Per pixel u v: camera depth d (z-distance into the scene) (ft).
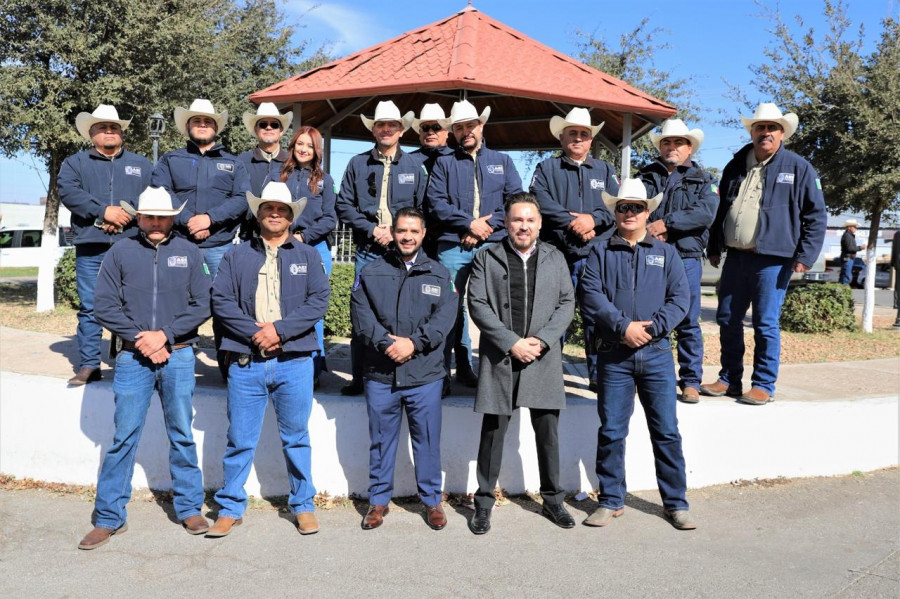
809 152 31.91
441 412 13.85
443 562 11.68
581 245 15.93
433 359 13.10
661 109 27.50
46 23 32.55
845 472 16.49
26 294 44.68
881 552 12.12
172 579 11.00
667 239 15.70
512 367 12.92
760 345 15.96
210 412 14.97
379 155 16.21
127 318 12.25
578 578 11.09
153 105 36.86
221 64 47.75
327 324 25.29
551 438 13.34
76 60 33.22
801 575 11.20
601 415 13.50
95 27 34.88
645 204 13.08
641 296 13.02
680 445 13.29
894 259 35.32
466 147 15.62
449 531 13.07
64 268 35.63
